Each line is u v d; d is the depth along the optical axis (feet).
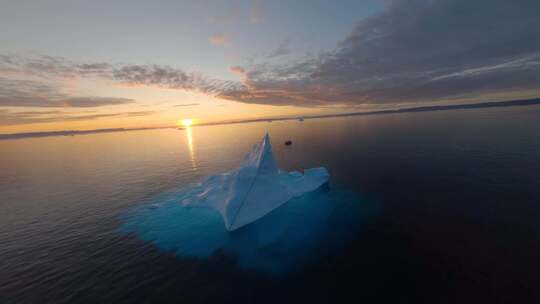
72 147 355.56
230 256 52.19
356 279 42.42
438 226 58.54
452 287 38.70
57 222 74.33
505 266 42.75
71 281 46.19
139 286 43.91
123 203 89.92
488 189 78.18
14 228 70.79
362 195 83.51
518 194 72.28
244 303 38.70
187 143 310.86
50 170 163.94
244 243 57.11
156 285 43.96
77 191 108.47
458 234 54.34
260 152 90.27
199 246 56.65
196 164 158.10
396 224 61.31
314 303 37.76
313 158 149.07
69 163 192.44
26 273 49.24
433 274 42.11
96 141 494.59
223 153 200.44
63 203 92.32
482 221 59.06
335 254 50.39
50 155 258.98
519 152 119.65
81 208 86.12
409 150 148.36
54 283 45.85
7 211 84.94
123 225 70.23
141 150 256.93
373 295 38.40
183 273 47.14
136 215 77.20
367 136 232.53
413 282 40.55
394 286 39.96
